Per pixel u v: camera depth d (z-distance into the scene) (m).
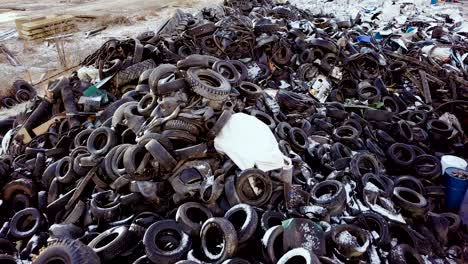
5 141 9.56
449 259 6.89
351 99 11.15
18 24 19.73
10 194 7.45
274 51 11.40
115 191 6.71
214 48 11.12
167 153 6.17
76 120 8.95
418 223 7.19
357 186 7.29
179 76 7.44
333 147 8.23
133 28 22.94
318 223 6.09
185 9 28.50
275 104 9.05
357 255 5.55
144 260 5.39
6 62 16.59
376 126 10.03
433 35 18.05
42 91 14.13
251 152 6.54
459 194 7.92
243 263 5.10
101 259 5.39
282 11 16.52
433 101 12.33
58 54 16.91
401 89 12.25
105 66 10.41
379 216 6.55
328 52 11.70
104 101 9.43
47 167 7.75
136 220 6.05
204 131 6.77
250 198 6.32
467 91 12.35
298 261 5.02
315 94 10.87
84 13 25.66
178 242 5.64
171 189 6.50
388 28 20.36
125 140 7.40
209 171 6.46
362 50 12.57
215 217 5.85
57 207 6.89
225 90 7.02
